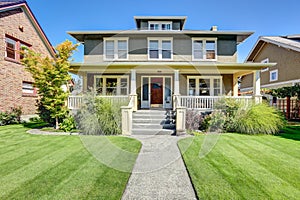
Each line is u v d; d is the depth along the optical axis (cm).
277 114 873
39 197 296
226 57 1354
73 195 304
